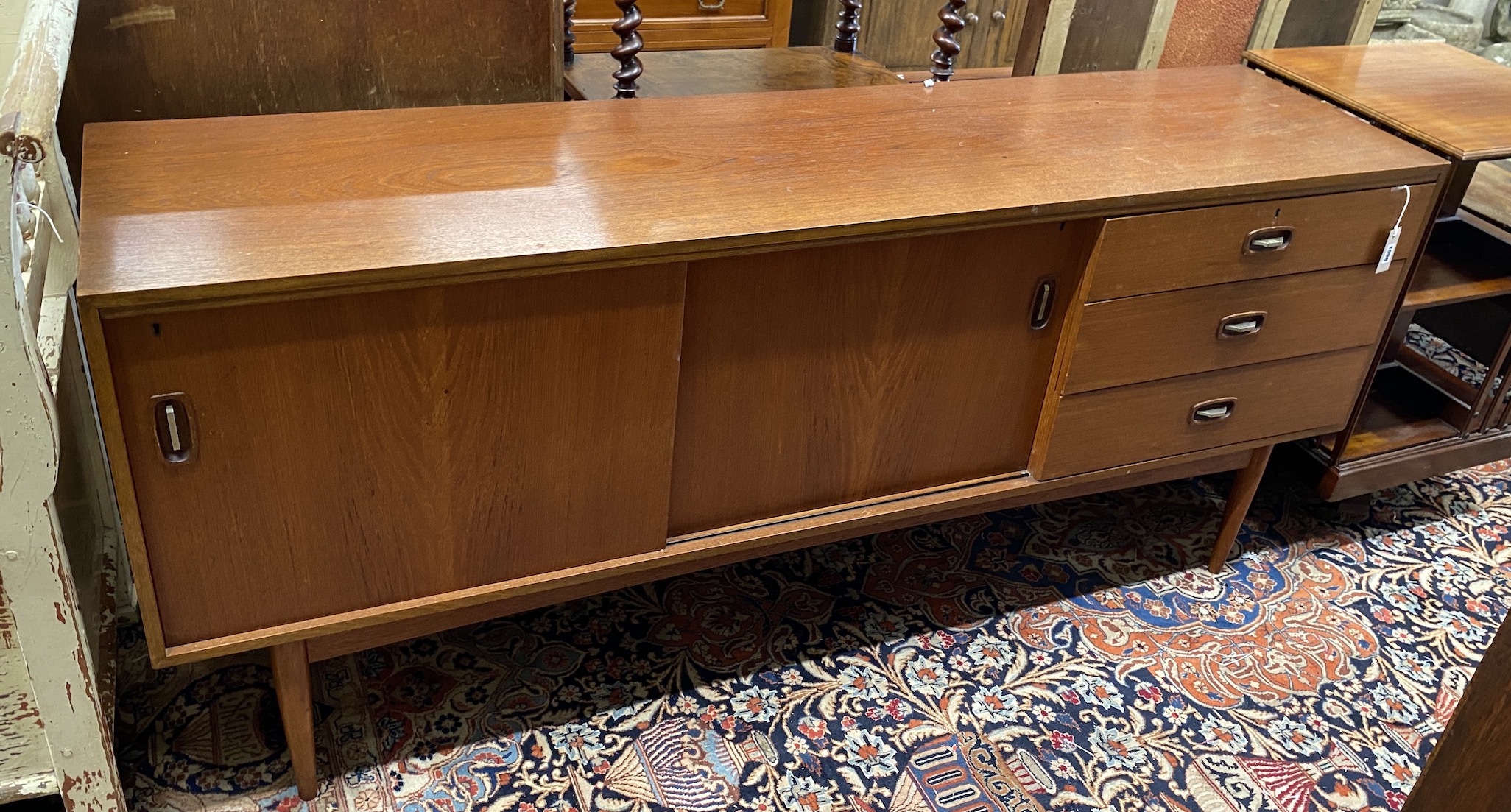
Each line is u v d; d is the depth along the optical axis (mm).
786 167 1498
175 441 1176
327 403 1227
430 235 1233
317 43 1627
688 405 1446
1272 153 1670
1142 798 1642
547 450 1370
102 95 1545
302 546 1306
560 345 1304
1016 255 1516
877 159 1545
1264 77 2031
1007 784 1644
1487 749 1104
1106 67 2443
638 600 1916
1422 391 2238
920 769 1653
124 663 1657
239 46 1584
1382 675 1893
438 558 1394
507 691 1724
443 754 1616
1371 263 1736
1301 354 1785
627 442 1411
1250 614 2006
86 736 1249
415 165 1405
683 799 1579
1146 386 1696
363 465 1283
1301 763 1721
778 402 1502
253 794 1528
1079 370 1619
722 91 2014
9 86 999
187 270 1114
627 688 1746
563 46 1852
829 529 1634
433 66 1720
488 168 1415
